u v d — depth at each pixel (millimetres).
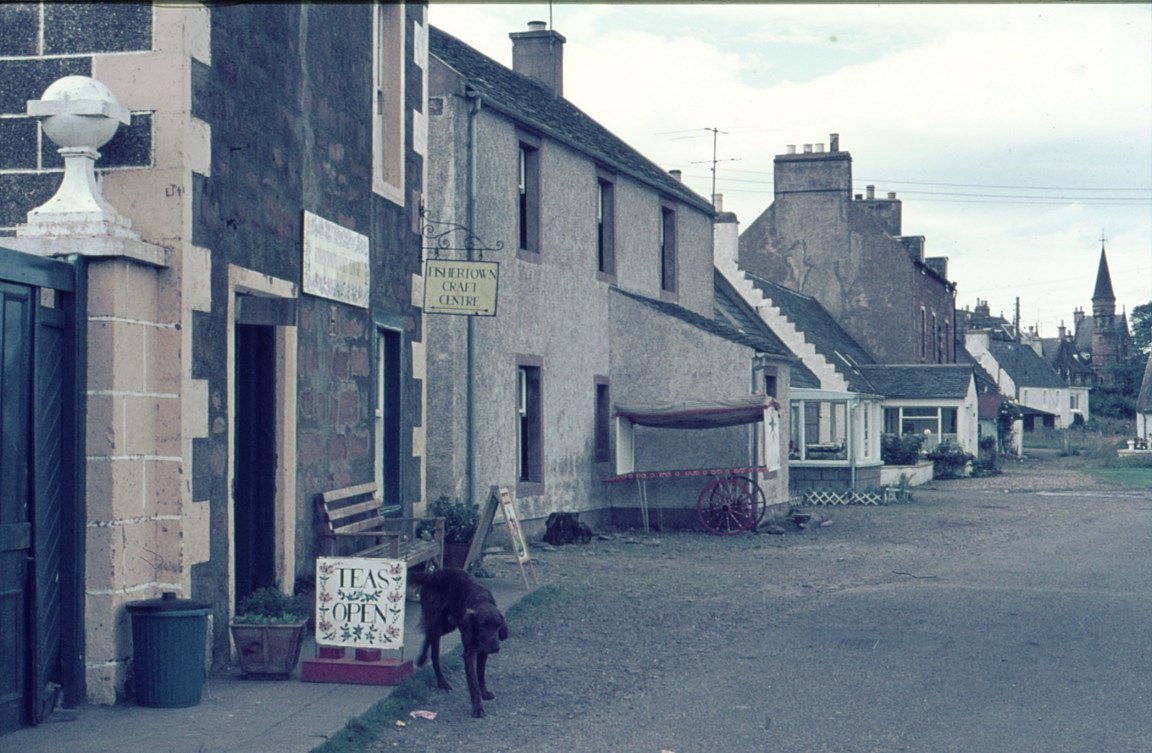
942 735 7754
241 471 10070
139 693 7988
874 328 45844
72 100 8094
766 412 21688
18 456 7445
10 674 7336
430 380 17703
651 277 24922
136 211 8562
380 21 13438
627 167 23484
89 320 8070
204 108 8922
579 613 12617
